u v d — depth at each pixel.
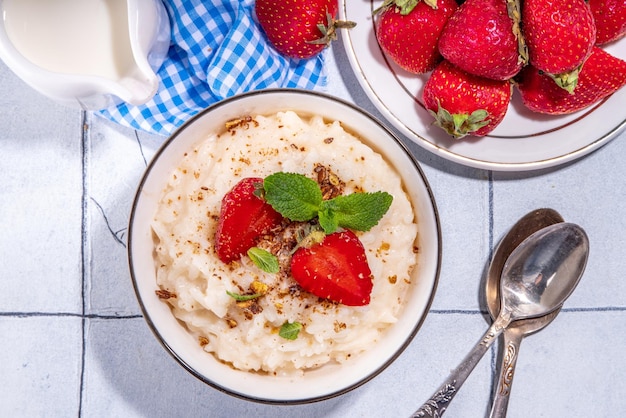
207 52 0.49
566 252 0.49
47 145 0.50
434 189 0.50
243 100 0.43
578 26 0.43
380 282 0.43
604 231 0.51
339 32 0.50
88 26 0.45
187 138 0.43
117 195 0.50
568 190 0.51
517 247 0.49
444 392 0.48
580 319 0.51
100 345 0.50
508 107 0.49
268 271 0.41
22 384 0.50
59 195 0.50
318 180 0.42
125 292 0.50
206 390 0.50
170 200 0.43
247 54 0.48
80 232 0.50
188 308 0.43
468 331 0.50
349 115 0.44
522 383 0.51
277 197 0.40
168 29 0.48
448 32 0.45
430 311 0.50
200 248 0.42
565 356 0.51
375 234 0.43
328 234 0.41
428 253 0.43
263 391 0.43
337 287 0.41
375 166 0.43
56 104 0.50
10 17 0.44
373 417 0.50
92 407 0.50
